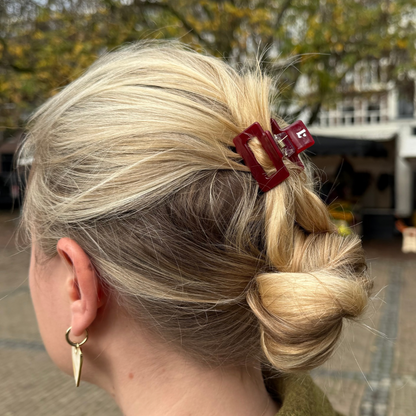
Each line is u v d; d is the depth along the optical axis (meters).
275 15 7.07
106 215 0.54
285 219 0.56
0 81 6.58
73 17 6.36
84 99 0.58
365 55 7.45
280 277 0.55
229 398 0.61
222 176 0.56
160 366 0.60
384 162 12.41
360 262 0.62
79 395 3.07
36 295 0.66
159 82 0.58
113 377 0.63
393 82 9.51
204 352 0.59
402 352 3.55
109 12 6.25
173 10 6.12
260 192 0.58
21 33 6.63
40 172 0.61
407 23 7.18
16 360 3.65
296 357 0.54
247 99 0.60
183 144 0.54
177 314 0.57
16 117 7.37
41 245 0.62
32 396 3.07
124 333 0.60
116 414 2.83
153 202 0.54
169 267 0.54
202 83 0.60
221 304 0.57
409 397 2.87
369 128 13.98
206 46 6.41
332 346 0.58
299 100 7.05
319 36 6.18
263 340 0.57
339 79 7.40
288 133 0.61
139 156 0.54
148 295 0.55
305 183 0.65
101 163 0.54
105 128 0.55
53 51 6.25
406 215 12.32
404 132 13.45
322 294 0.53
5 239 7.05
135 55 0.65
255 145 0.57
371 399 2.84
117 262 0.55
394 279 6.18
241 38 6.74
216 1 6.50
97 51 6.29
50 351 0.66
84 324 0.57
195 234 0.54
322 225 0.63
